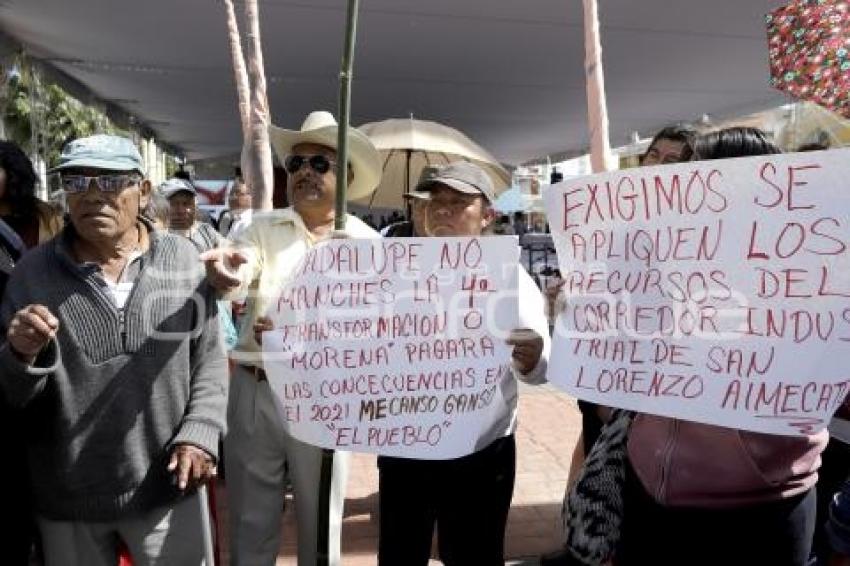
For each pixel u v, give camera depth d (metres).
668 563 1.85
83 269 1.94
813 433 1.64
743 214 1.69
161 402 2.02
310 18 7.39
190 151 21.34
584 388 1.91
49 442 1.98
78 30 7.91
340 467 2.60
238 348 2.52
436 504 2.34
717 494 1.74
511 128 14.80
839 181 1.60
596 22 2.10
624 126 14.53
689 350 1.76
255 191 2.24
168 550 2.09
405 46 8.41
